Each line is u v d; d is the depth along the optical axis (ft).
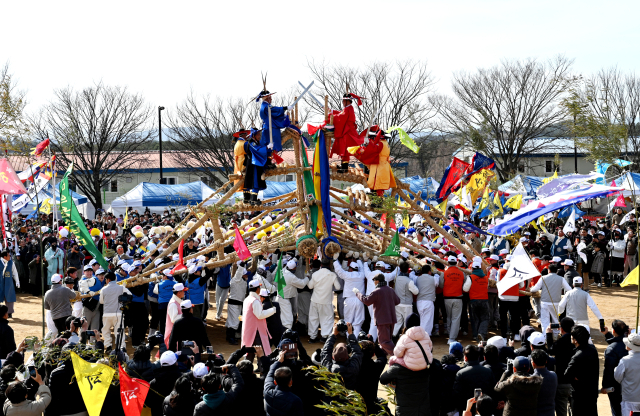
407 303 44.75
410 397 24.41
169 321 40.09
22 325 53.88
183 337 34.47
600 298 63.26
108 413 24.34
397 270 46.83
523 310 45.78
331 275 46.06
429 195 115.03
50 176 61.62
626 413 26.76
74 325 32.04
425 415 24.43
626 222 82.69
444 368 26.37
